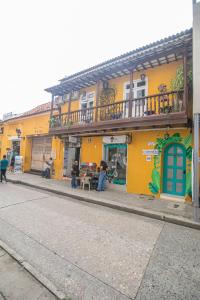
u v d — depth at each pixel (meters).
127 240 4.43
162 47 7.48
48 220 5.57
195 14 6.41
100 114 10.59
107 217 6.04
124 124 8.72
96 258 3.63
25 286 2.87
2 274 3.15
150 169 8.98
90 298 2.61
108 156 11.01
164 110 7.70
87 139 11.95
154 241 4.42
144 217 6.25
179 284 2.95
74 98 12.77
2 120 19.92
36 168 16.20
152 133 9.05
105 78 10.84
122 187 9.95
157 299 2.62
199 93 6.02
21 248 3.96
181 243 4.37
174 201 7.98
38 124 15.57
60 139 13.76
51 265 3.38
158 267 3.39
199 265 3.49
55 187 10.20
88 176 10.16
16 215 5.95
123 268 3.33
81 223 5.41
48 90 12.84
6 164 12.15
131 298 2.63
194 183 5.73
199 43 6.22
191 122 7.67
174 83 8.29
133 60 8.45
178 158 8.42
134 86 9.95
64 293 2.70
